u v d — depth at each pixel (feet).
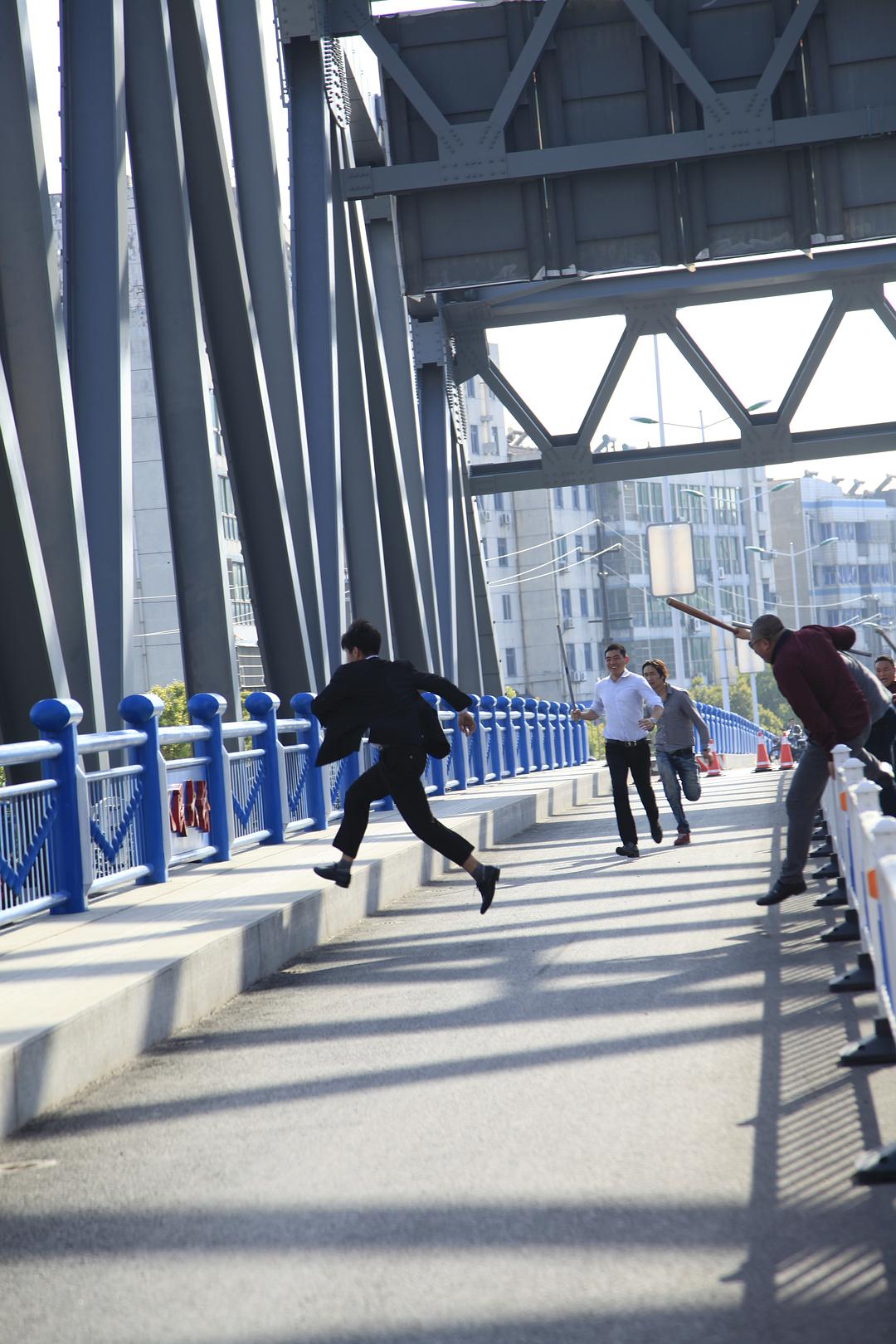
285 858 44.52
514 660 490.08
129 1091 22.93
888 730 44.70
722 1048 22.98
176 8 59.26
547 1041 24.29
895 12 81.51
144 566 256.93
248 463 62.64
